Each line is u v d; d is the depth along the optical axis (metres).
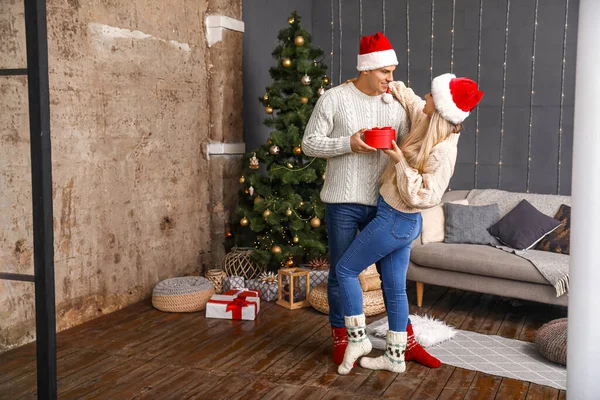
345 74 6.45
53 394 2.26
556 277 3.78
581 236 1.50
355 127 3.13
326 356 3.44
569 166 5.44
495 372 3.20
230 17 5.22
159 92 4.63
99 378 3.13
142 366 3.29
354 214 3.16
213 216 5.30
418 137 2.96
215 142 5.23
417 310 4.35
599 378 1.51
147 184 4.57
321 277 4.57
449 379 3.11
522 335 3.82
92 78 4.02
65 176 3.86
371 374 3.18
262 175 4.99
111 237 4.27
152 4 4.50
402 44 6.12
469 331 3.89
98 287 4.18
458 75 5.86
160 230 4.73
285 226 4.95
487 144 5.76
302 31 4.79
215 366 3.29
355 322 3.12
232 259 5.00
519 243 4.25
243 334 3.82
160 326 3.98
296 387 3.02
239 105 5.42
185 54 4.89
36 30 2.10
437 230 4.58
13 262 2.24
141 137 4.48
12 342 2.28
